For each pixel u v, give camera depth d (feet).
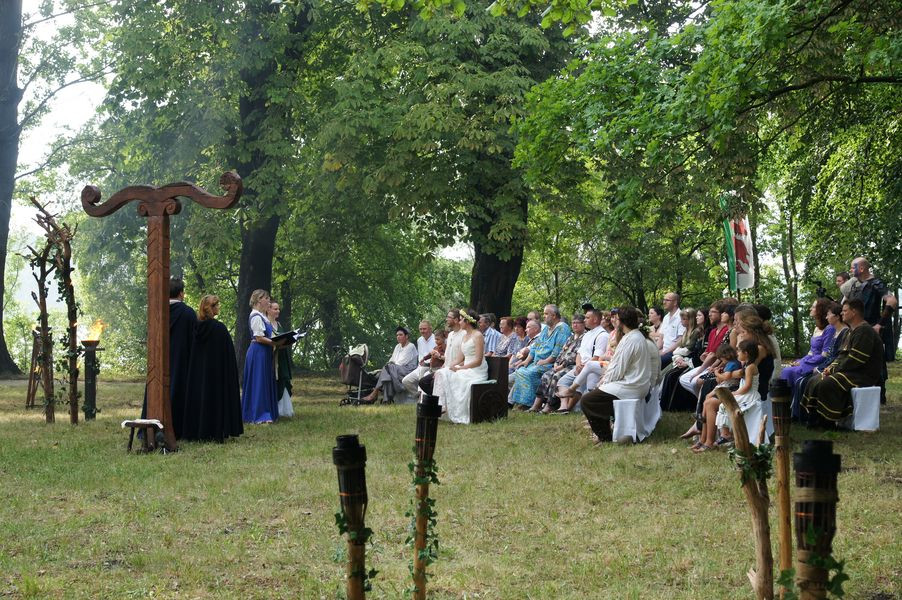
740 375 32.48
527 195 65.21
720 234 108.58
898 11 36.65
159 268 34.17
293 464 30.55
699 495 25.07
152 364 34.04
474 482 27.09
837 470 9.36
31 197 42.60
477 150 64.03
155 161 72.33
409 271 118.62
